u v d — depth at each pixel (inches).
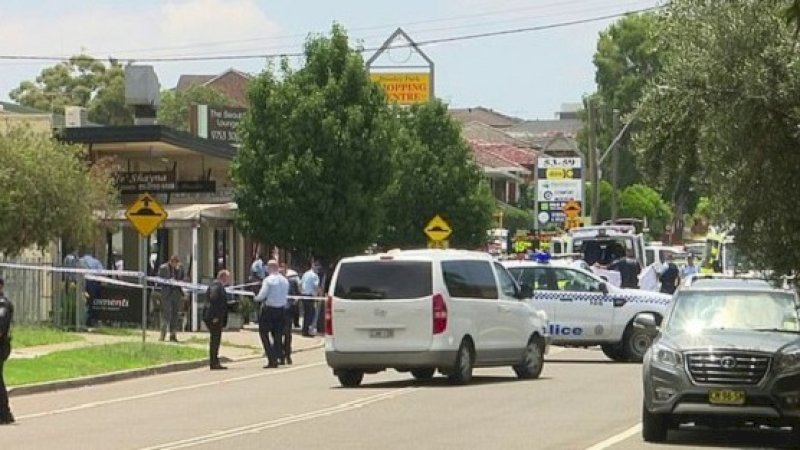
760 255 1064.8
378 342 1590.8
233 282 3134.8
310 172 2847.0
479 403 1408.7
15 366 1829.5
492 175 5374.0
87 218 2507.4
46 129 2773.1
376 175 2918.3
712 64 978.7
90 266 2513.5
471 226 3686.0
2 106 3836.1
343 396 1504.7
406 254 1615.4
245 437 1145.4
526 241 3440.0
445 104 3737.7
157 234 2950.3
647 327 1178.0
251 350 2284.7
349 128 2881.4
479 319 1644.9
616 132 4015.8
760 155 994.1
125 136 2770.7
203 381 1790.1
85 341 2225.6
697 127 1026.7
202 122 3686.0
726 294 1165.7
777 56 959.0
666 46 1048.8
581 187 3865.7
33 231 2438.5
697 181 1069.8
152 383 1785.2
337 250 2891.2
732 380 1063.0
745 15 968.3
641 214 4869.6
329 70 2923.2
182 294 2546.8
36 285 2417.6
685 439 1138.0
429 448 1059.3
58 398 1596.9
